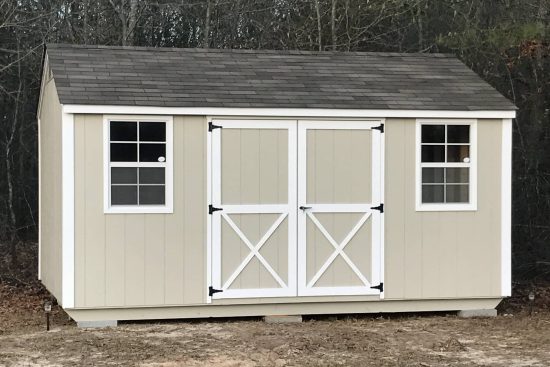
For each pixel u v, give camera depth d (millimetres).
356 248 10969
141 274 10406
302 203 10812
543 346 9500
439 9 19703
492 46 15930
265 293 10727
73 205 10195
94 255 10266
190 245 10539
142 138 10430
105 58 11672
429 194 11258
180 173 10500
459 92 11648
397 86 11719
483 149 11312
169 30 20266
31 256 17781
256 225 10719
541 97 17484
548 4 16578
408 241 11109
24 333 10141
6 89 18359
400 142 11062
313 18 19484
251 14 20312
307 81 11625
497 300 11562
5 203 18672
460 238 11273
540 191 17734
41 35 18344
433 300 11312
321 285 10891
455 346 9367
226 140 10609
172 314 10648
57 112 11195
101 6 19375
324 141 10867
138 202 10438
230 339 9625
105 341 9453
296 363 8414
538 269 17062
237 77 11523
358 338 9781
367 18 19766
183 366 8188
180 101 10445
